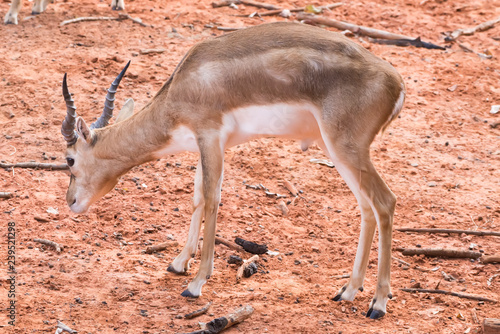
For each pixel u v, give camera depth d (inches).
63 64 916.0
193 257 530.3
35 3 1076.5
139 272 522.3
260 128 480.1
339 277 537.0
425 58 1080.8
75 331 429.1
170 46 1023.0
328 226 634.8
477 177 746.8
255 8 1238.3
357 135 452.1
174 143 502.3
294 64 456.8
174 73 494.9
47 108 808.3
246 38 473.4
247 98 468.4
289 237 607.5
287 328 448.5
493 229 632.4
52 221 593.3
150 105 504.4
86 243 564.1
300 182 716.0
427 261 572.4
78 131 499.5
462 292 512.7
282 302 487.8
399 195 698.2
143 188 674.2
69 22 1051.3
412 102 930.1
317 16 1178.0
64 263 525.0
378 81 450.9
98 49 979.9
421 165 768.3
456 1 1384.1
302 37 465.7
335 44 461.4
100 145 513.7
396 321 464.8
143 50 984.9
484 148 818.8
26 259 524.1
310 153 784.9
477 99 953.5
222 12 1196.5
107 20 1087.6
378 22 1232.8
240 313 451.5
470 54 1113.4
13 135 746.8
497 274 545.3
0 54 928.9
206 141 476.4
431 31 1210.0
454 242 606.9
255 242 590.6
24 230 573.0
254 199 671.8
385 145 812.6
